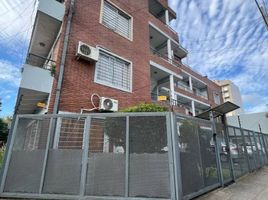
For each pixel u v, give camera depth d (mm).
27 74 6480
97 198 4258
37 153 4766
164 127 4664
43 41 9516
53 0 7723
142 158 4488
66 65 7605
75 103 7449
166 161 4387
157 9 17359
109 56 9641
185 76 21922
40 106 7520
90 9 9375
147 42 12688
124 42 10680
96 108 7980
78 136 4965
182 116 5117
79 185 4418
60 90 7070
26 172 4641
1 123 19031
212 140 6258
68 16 8242
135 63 10945
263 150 11359
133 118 4824
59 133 4961
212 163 5855
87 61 8367
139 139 4641
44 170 4598
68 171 4566
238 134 8445
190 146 5078
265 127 23891
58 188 4453
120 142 4688
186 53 20078
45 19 7754
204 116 7449
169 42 15883
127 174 4383
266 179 7211
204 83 24734
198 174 5051
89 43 8789
